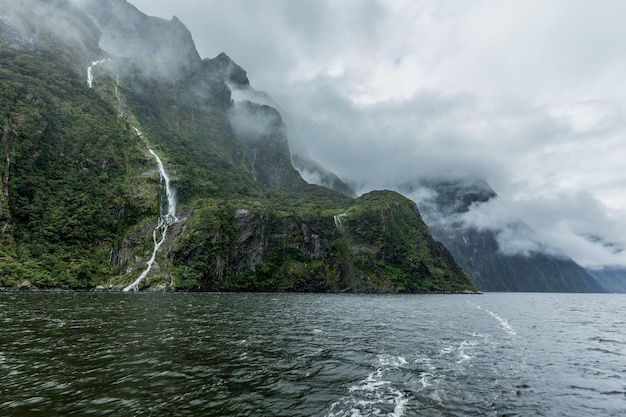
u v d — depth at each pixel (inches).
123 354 910.4
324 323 1711.4
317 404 623.8
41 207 4402.1
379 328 1606.8
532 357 1107.3
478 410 625.0
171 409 578.9
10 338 1042.7
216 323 1545.3
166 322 1499.8
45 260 3981.3
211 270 5182.1
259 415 566.9
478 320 2169.0
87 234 4557.1
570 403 692.7
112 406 581.3
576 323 2244.1
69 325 1309.1
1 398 595.8
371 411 597.6
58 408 563.8
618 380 881.5
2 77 5177.2
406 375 827.4
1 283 3440.0
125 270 4596.5
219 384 713.0
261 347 1077.1
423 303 3740.2
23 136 4640.8
